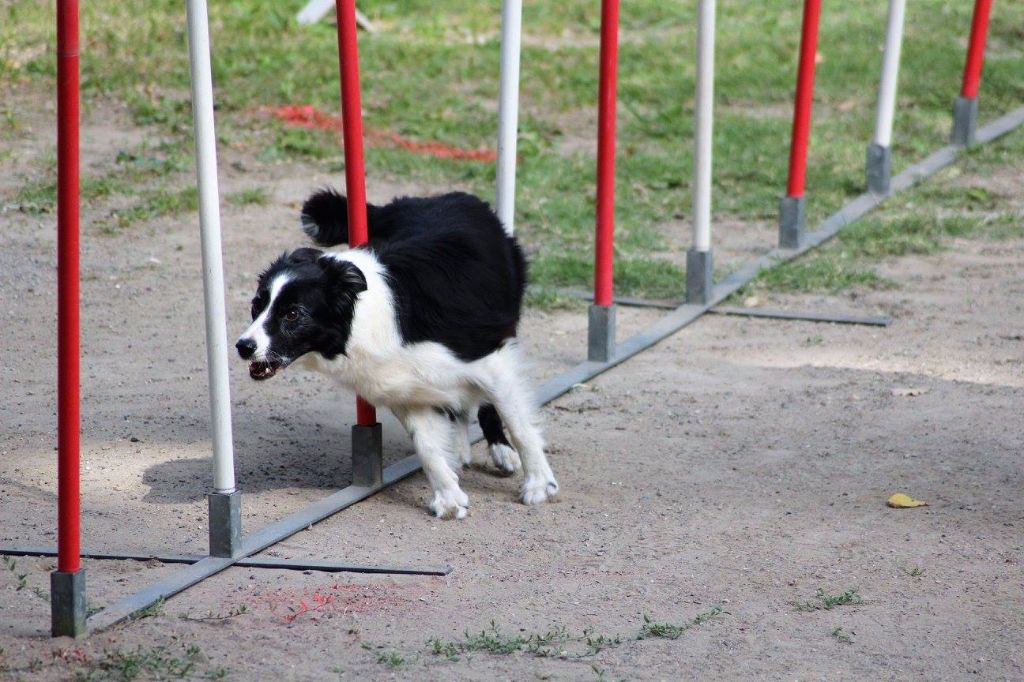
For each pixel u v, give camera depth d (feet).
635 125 61.05
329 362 25.00
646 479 27.73
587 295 41.73
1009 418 30.60
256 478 27.99
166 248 45.29
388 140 57.57
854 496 26.40
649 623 20.77
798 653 19.79
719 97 65.21
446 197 29.09
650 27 79.61
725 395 33.06
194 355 35.99
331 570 23.29
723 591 22.11
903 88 64.34
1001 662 19.43
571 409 32.27
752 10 82.07
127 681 19.07
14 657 19.76
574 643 20.25
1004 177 53.52
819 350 36.60
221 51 67.26
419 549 24.29
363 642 20.36
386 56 69.72
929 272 43.70
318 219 29.53
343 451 29.84
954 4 78.84
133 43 66.74
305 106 60.18
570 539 24.63
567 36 78.02
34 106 58.18
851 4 80.89
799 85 44.70
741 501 26.30
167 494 26.94
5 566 23.32
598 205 34.88
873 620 20.86
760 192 52.29
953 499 26.04
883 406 31.78
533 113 62.69
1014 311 39.60
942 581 22.26
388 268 25.40
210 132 22.07
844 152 55.83
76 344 19.56
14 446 29.22
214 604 21.85
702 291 40.52
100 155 53.26
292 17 74.43
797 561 23.25
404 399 25.95
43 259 43.57
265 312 24.29
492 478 28.58
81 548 24.11
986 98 62.80
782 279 42.73
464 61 70.13
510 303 27.81
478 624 21.02
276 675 19.25
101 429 30.42
